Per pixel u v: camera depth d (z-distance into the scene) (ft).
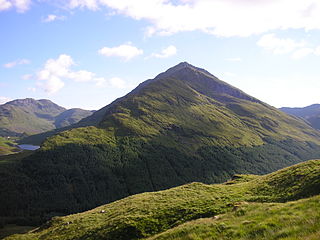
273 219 69.26
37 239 155.43
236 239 62.08
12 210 533.55
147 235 117.39
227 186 192.85
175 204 147.84
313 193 119.24
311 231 50.37
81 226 150.51
